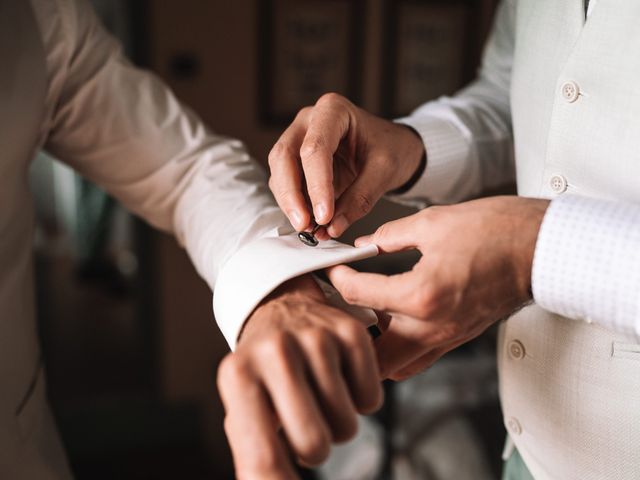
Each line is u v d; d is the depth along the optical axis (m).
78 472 2.12
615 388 0.54
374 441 1.59
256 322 0.45
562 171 0.57
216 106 1.93
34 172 4.43
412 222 0.46
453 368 1.82
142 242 2.05
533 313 0.59
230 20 1.88
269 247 0.54
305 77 1.96
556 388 0.58
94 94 0.68
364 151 0.61
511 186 1.58
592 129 0.53
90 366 2.64
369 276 0.45
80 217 3.78
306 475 1.72
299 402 0.36
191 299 2.09
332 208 0.51
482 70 0.81
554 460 0.60
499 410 1.65
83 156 0.71
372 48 1.97
